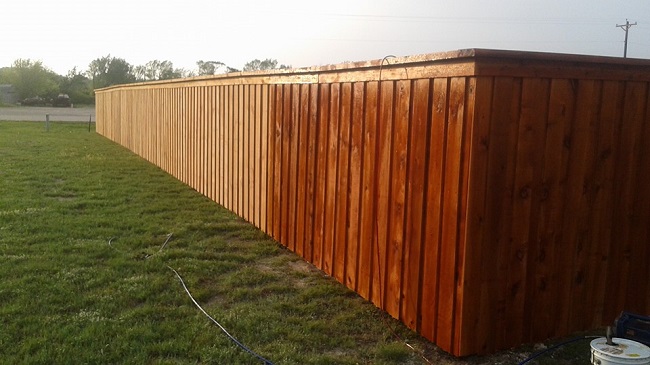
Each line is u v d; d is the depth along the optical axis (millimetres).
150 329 4254
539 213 4059
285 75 6637
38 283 5172
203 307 4852
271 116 7102
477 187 3734
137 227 7500
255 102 7688
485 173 3756
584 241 4297
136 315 4543
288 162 6578
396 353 4023
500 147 3799
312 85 5953
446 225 3918
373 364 3891
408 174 4312
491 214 3834
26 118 38250
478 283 3844
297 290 5332
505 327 4031
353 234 5133
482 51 3562
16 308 4551
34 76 75625
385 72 4582
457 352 3863
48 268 5594
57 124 32531
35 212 8148
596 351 3400
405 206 4359
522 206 3961
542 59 3809
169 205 9203
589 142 4195
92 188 10484
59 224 7457
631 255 4523
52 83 77875
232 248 6715
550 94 3967
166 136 13391
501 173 3832
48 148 17969
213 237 7195
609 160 4301
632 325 3801
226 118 9023
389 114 4547
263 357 3922
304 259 6309
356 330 4461
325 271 5695
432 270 4066
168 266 5844
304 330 4402
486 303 3906
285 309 4844
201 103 10492
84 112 49625
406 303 4387
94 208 8688
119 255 6188
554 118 4008
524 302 4094
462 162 3764
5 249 6215
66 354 3826
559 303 4270
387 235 4609
